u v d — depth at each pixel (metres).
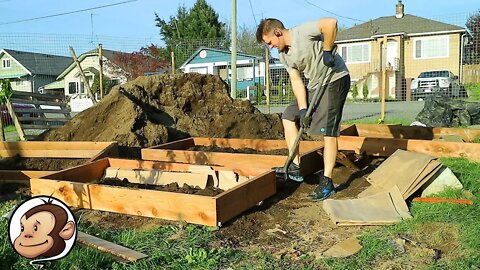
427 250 3.14
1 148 6.85
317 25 4.07
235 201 3.91
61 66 44.97
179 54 35.06
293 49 4.22
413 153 4.52
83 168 5.14
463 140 7.25
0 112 7.93
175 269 3.04
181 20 46.72
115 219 4.06
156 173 5.02
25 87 42.38
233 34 14.08
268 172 4.46
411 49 29.86
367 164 5.82
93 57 38.72
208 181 4.84
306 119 4.30
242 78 35.03
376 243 3.31
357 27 32.34
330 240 3.50
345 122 11.76
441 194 4.12
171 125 8.38
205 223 3.74
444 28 28.62
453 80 23.17
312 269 3.01
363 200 4.04
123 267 3.00
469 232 3.32
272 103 22.39
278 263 3.12
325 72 4.25
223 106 9.18
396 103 20.81
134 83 8.89
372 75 27.52
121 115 7.66
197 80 9.35
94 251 3.15
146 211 4.03
